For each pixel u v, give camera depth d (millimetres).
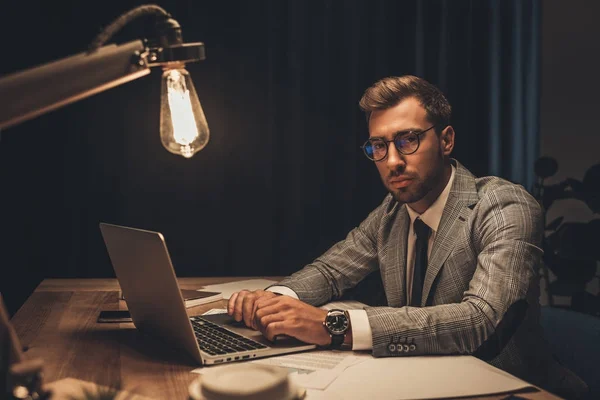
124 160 2701
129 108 2689
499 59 2922
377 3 2850
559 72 3125
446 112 1599
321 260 1853
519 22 2939
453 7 2885
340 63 2844
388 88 1550
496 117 2926
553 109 3133
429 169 1557
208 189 2770
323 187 2867
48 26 2586
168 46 1123
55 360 1203
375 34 2857
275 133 2818
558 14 3107
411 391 1034
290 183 2828
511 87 2949
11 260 2627
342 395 1011
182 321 1165
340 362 1194
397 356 1247
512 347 1486
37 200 2645
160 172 2732
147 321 1347
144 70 1035
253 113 2773
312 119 2842
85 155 2674
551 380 1473
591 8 3117
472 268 1562
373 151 1579
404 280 1709
